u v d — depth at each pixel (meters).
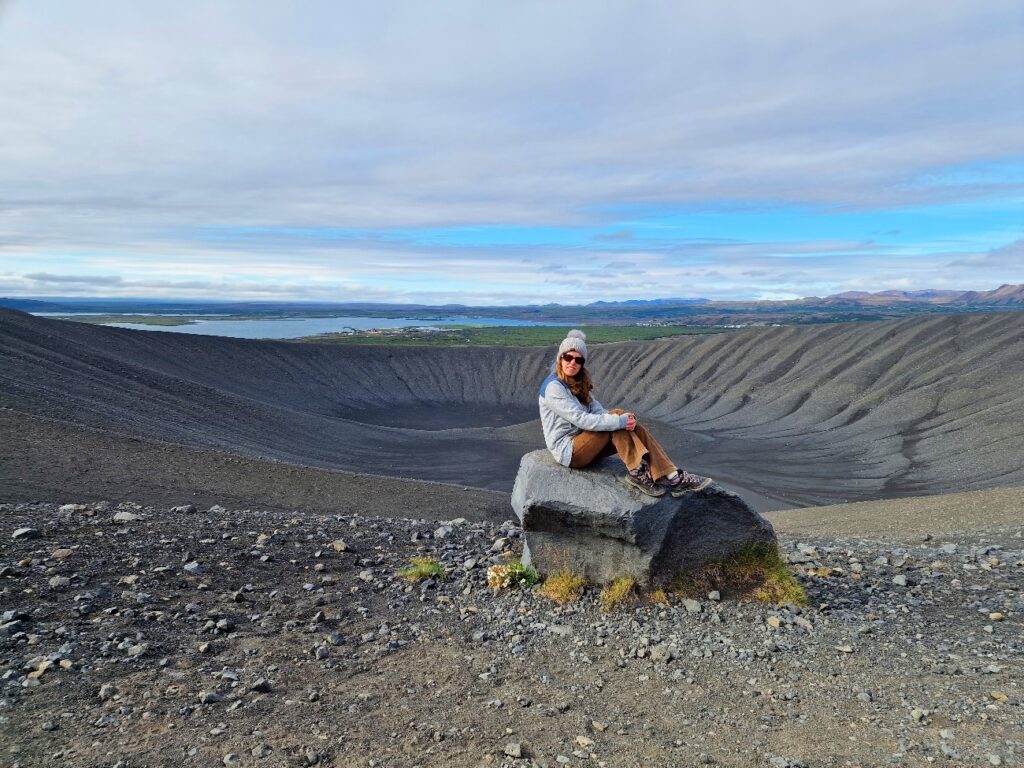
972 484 58.16
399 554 10.91
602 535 8.23
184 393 63.31
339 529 12.73
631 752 5.04
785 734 5.28
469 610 8.14
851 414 94.12
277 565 9.68
